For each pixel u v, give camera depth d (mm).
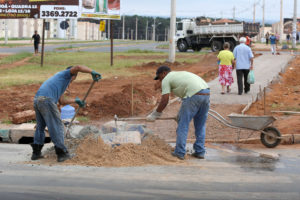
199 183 5305
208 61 25938
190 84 6473
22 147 7676
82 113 10750
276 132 7543
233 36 36031
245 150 7426
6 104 12180
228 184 5277
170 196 4809
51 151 6848
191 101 6449
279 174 5770
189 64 25109
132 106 10258
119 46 55375
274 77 16656
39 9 23297
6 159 6551
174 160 6453
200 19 39531
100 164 6145
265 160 6617
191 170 5941
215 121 9734
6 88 15930
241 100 12086
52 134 6219
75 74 6430
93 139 6617
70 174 5664
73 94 14219
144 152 6465
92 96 13750
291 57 24969
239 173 5805
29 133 8375
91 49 45281
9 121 10070
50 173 5711
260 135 7910
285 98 12594
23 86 16547
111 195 4828
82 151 6500
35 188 5062
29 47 48625
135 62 26594
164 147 6895
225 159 6684
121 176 5586
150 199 4707
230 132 8797
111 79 19000
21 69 22953
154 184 5246
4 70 22516
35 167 6031
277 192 4977
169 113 10578
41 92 6168
